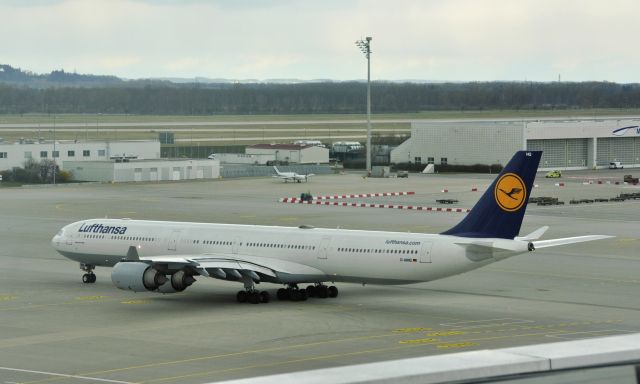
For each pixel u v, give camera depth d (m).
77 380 48.84
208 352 55.41
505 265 93.69
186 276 70.75
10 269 91.75
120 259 81.06
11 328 63.09
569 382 21.69
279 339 59.00
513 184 67.69
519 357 22.12
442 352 54.94
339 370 21.34
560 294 76.94
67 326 63.69
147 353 55.25
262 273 71.25
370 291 78.25
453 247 67.44
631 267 92.62
